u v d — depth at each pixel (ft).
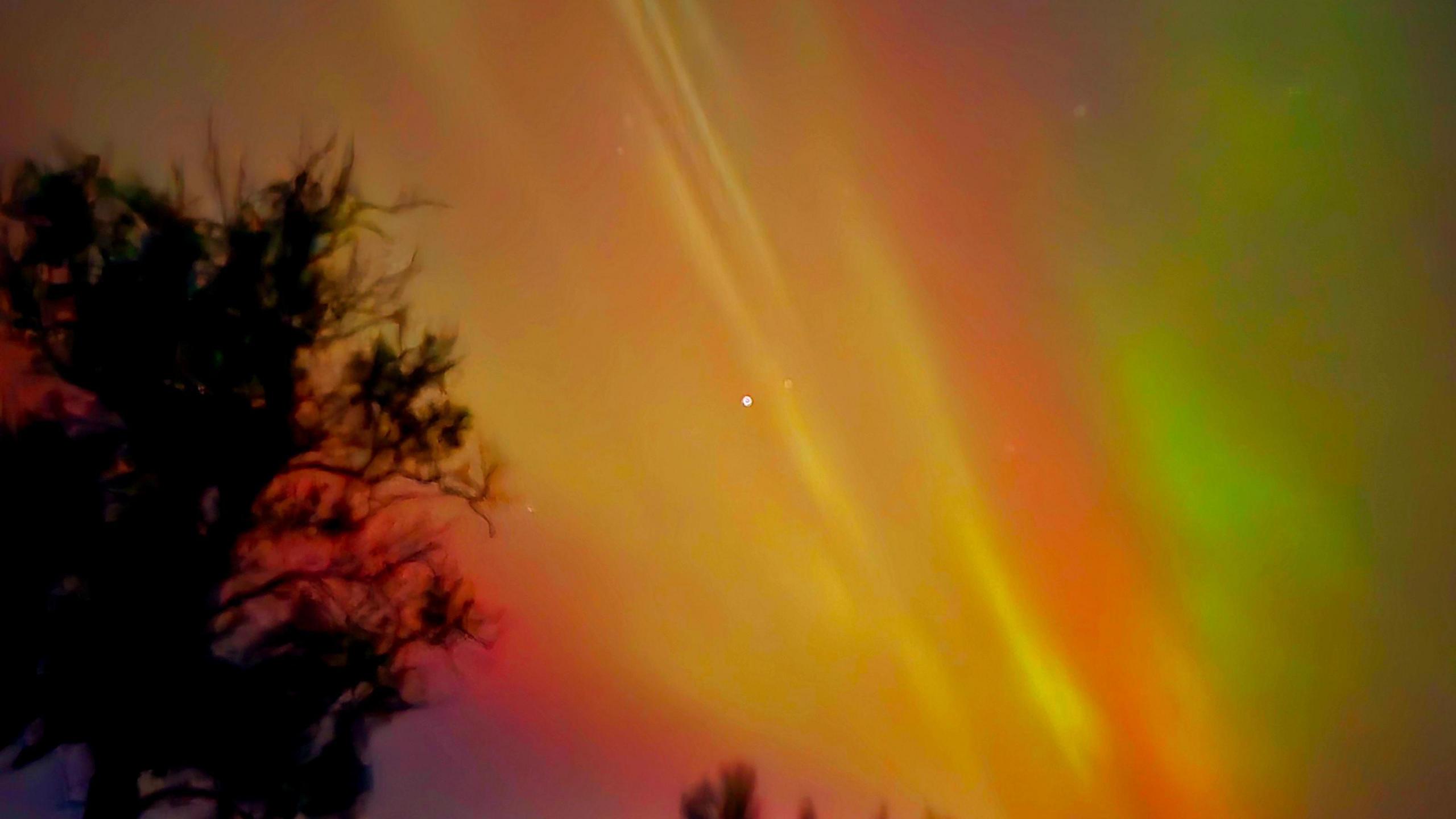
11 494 8.44
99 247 9.34
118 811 8.82
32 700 8.43
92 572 8.69
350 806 9.93
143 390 9.12
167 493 9.15
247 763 9.21
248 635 9.77
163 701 8.83
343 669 10.03
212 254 9.82
